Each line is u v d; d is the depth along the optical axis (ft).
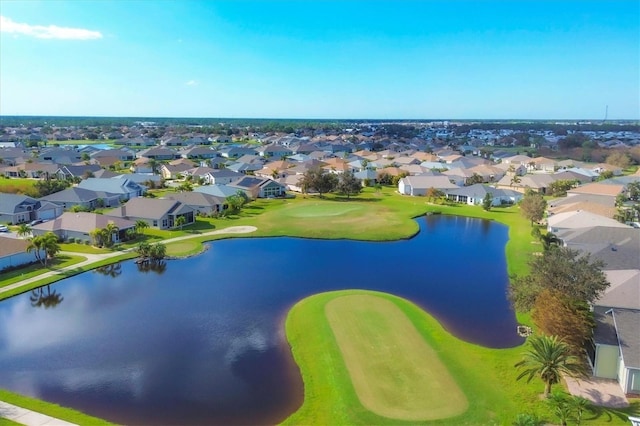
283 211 337.52
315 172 410.72
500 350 132.67
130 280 195.31
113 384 117.80
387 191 444.14
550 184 412.77
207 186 379.14
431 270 211.00
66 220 256.11
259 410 107.24
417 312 158.61
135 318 156.87
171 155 650.84
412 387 112.16
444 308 166.20
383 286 189.06
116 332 146.51
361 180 472.03
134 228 262.88
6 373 122.72
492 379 115.85
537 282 132.57
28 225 272.72
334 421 100.68
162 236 264.72
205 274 203.10
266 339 142.10
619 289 138.92
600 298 133.90
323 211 336.70
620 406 103.65
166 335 144.56
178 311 162.71
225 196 353.92
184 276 200.23
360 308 160.45
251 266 215.10
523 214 306.35
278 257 230.07
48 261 214.90
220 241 260.42
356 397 108.17
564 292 124.77
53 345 137.90
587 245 189.06
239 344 138.92
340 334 140.26
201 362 128.47
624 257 169.58
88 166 472.85
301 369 124.47
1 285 183.42
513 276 158.81
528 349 122.42
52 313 161.07
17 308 165.37
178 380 119.55
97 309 164.55
